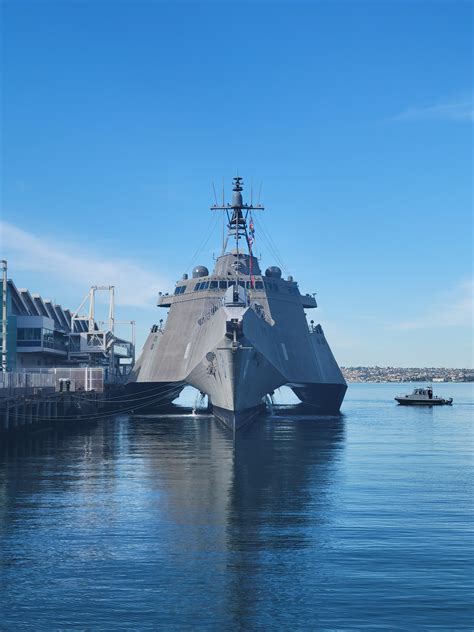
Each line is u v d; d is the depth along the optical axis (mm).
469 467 37188
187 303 75812
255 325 54938
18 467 36688
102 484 31109
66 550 20359
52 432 58406
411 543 21047
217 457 40656
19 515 24750
